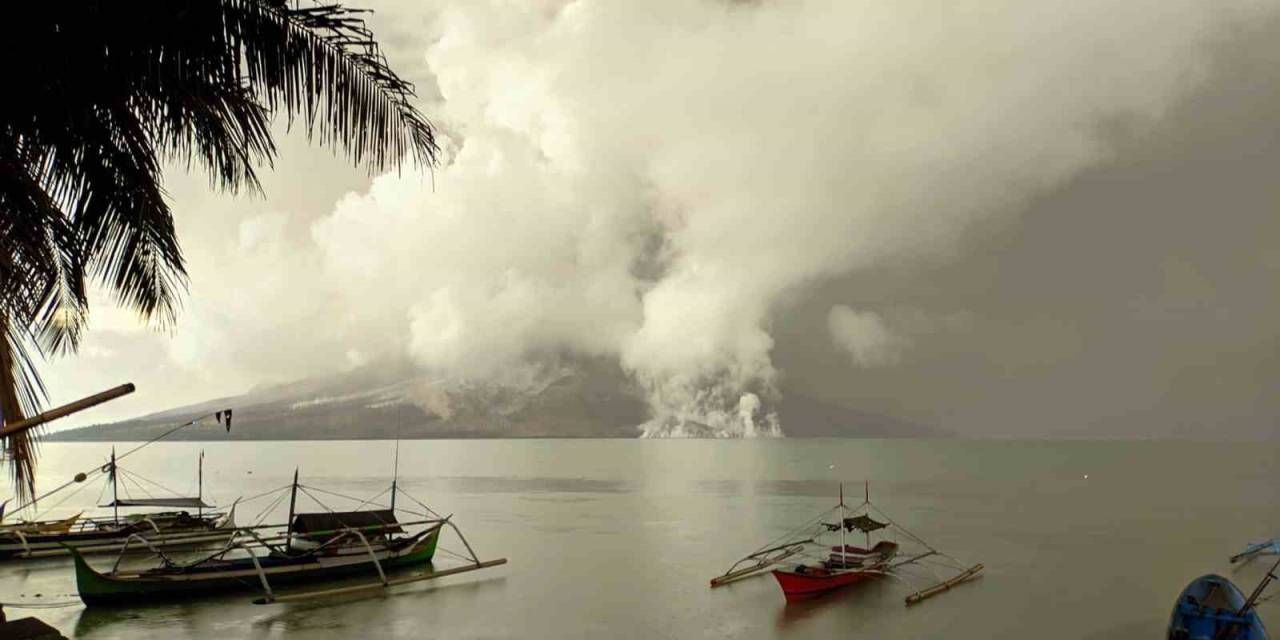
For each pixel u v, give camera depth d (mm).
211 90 10062
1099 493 101688
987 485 116625
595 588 40031
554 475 149500
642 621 33469
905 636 31375
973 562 48094
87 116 10094
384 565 41312
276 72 9812
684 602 36875
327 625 32031
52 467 180500
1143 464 182375
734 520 72938
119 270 11633
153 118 10430
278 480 132500
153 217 11195
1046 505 85688
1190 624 26719
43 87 9586
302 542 40625
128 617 32562
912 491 106562
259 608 34281
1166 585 41250
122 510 83375
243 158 10633
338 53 9977
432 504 90812
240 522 72250
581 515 77875
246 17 9633
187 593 35250
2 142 10070
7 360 11445
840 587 38812
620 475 149500
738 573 42344
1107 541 57438
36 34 9219
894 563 43594
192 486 117812
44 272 11500
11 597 36531
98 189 11016
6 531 47531
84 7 9242
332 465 194375
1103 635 31453
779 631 32062
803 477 140500
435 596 37562
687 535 61938
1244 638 26047
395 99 10320
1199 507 82375
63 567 44281
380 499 97250
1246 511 77750
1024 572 44562
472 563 47062
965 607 36031
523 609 35281
